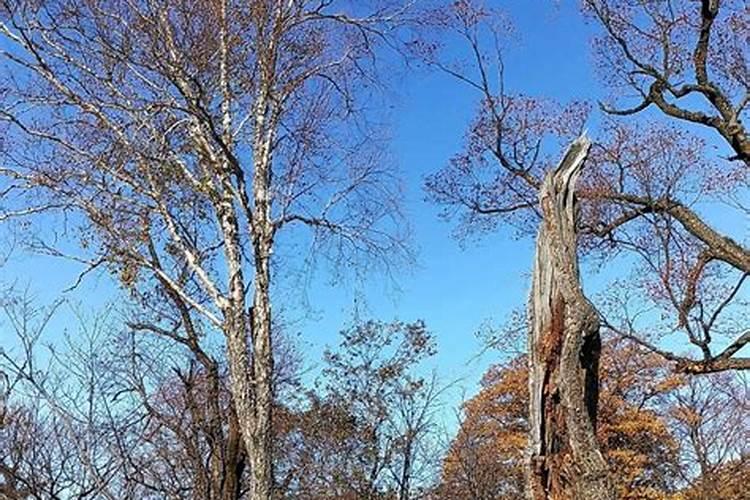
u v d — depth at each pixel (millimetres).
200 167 14773
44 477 11719
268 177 15094
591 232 16281
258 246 14547
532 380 5789
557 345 5711
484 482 22406
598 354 5758
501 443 25984
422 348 22516
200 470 14297
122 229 14602
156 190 14641
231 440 14633
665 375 29469
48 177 14211
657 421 29500
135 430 13453
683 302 14445
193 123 14625
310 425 21125
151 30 13906
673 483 30156
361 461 21344
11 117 14180
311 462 20734
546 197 5996
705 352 14195
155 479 13320
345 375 21969
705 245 15258
